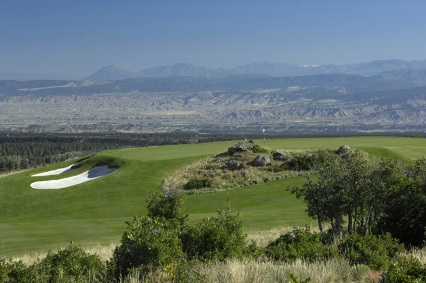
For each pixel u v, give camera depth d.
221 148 60.75
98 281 11.27
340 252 14.20
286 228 26.23
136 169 50.78
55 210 42.69
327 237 18.88
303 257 13.66
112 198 44.50
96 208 42.41
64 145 171.12
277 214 33.72
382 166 19.56
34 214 42.28
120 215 40.69
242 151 52.19
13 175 56.62
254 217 32.22
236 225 15.09
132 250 11.55
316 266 10.61
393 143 58.03
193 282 9.48
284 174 47.06
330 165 20.42
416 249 15.80
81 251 12.65
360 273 10.66
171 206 20.80
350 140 63.56
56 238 26.62
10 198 46.47
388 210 19.20
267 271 9.87
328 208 20.38
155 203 20.94
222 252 13.65
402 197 18.48
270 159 50.44
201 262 11.94
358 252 13.33
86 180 52.47
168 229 14.08
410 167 20.86
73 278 11.27
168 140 199.75
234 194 43.41
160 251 11.41
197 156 53.50
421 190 18.36
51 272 11.57
